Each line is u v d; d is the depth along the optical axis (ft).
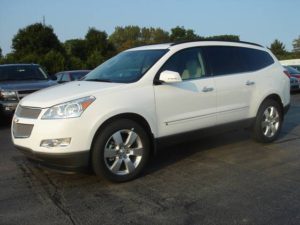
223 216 12.49
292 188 14.88
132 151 15.96
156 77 16.80
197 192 14.64
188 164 18.34
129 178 15.89
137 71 17.12
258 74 21.02
